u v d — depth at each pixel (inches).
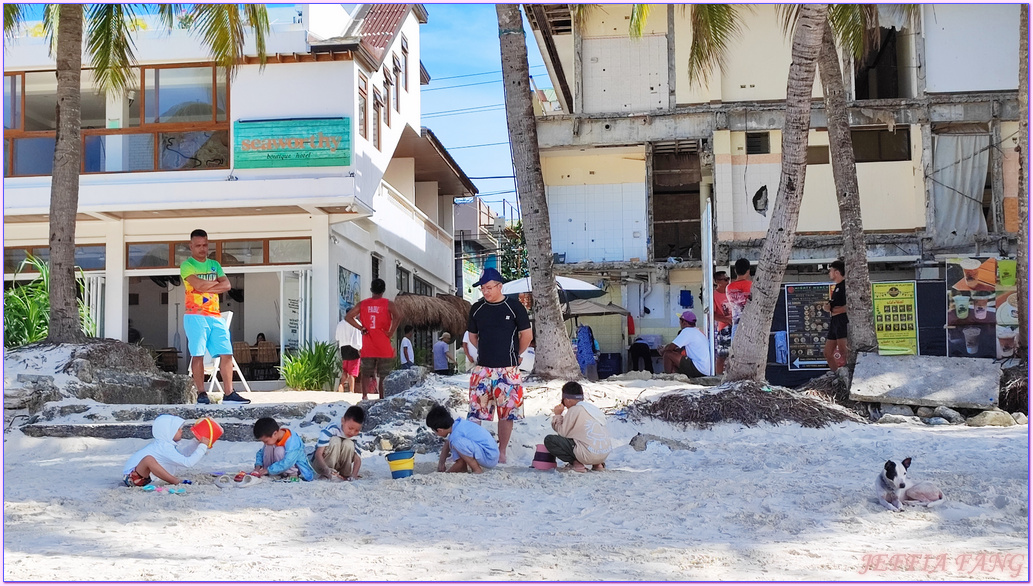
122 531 236.1
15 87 830.5
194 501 283.7
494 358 370.9
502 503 277.3
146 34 810.2
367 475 354.0
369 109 855.7
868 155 954.7
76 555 207.8
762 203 935.0
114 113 818.8
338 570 191.8
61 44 590.6
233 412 480.1
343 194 789.9
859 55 653.3
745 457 385.7
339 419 463.5
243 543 221.5
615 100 959.6
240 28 664.4
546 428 436.8
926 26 919.7
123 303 842.2
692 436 446.0
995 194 904.9
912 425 489.1
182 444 323.0
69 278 579.2
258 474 331.6
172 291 983.0
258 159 796.0
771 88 939.3
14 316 667.4
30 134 826.8
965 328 632.4
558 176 994.1
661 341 968.3
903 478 267.7
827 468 353.4
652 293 978.7
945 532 236.7
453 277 1359.5
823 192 929.5
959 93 911.7
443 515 259.3
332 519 252.7
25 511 263.6
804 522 247.9
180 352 974.4
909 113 914.7
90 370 528.7
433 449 414.3
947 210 911.7
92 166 813.9
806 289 689.6
